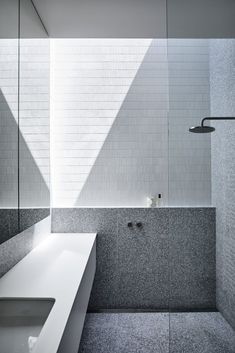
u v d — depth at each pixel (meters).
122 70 2.90
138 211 2.80
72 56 2.90
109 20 2.29
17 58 1.80
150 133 2.89
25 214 1.97
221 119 1.68
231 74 1.67
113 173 2.89
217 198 1.68
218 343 1.66
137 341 2.30
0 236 1.54
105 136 2.89
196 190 1.69
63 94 2.89
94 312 2.78
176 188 1.71
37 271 1.70
